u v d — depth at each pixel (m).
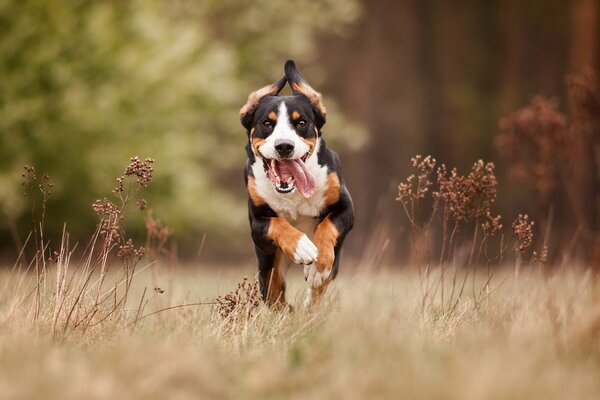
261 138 8.12
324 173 8.21
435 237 26.12
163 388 5.03
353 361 5.57
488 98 38.38
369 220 35.97
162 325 7.13
